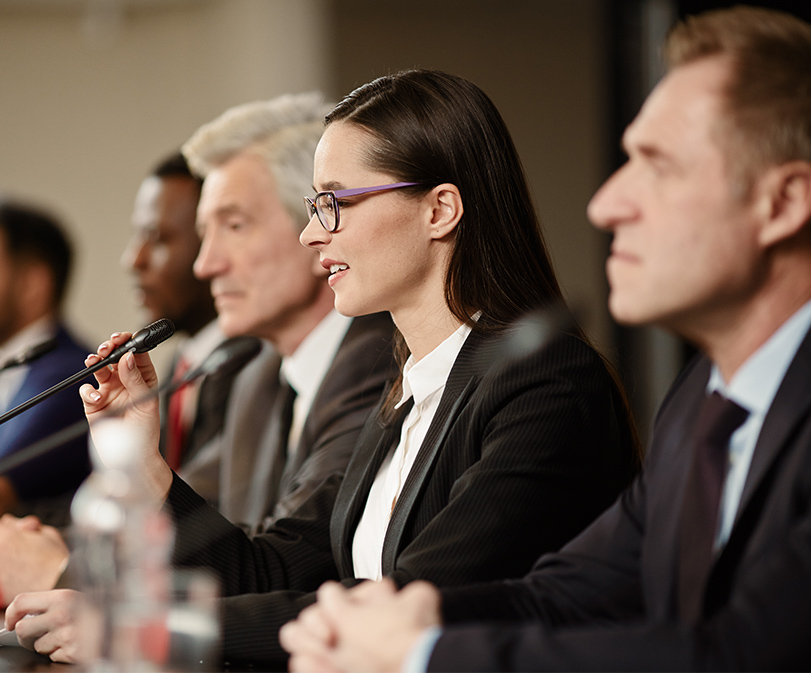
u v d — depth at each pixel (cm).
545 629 164
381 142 275
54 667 220
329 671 170
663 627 158
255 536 299
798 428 164
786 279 168
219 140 414
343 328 404
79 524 270
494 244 277
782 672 150
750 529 166
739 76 165
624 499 211
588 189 1237
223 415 484
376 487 289
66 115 1214
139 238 557
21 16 1208
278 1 1120
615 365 285
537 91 1238
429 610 173
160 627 209
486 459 243
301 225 401
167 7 1193
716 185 164
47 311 643
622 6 841
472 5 1226
